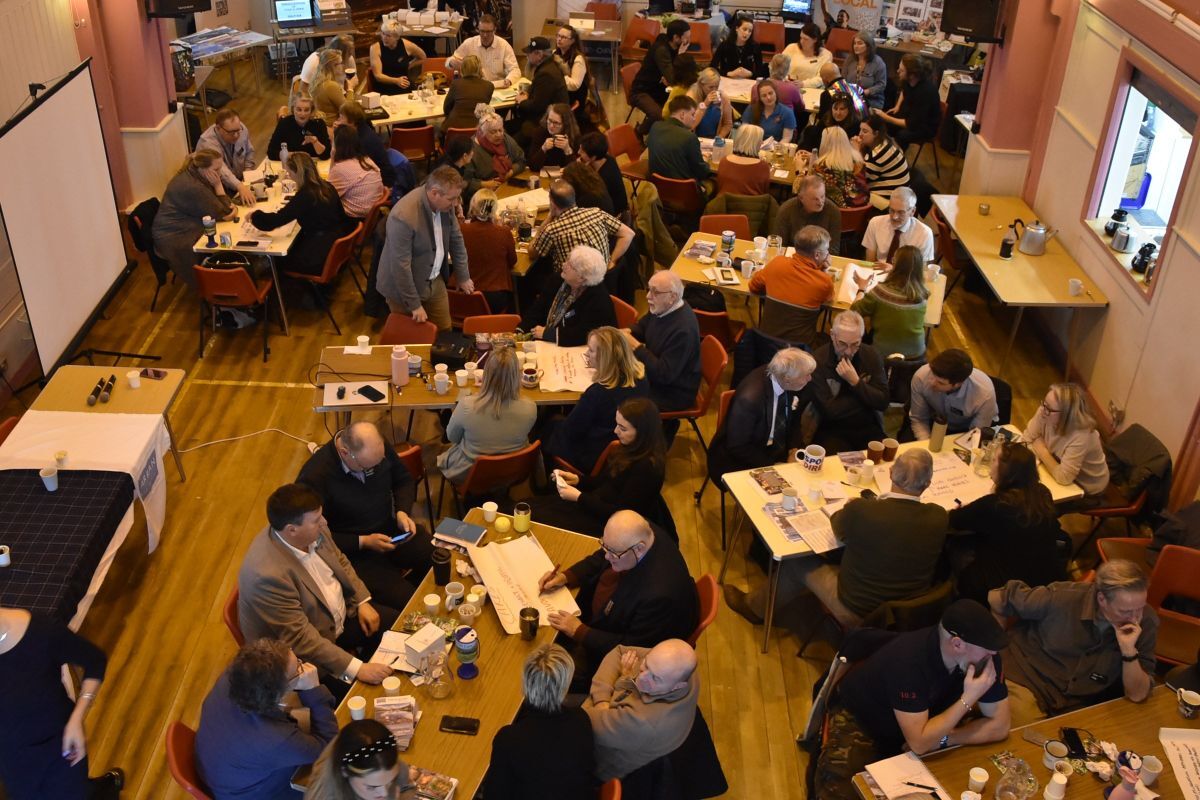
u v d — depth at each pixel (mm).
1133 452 5375
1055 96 7887
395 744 2975
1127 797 3432
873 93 10398
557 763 3281
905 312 5984
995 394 5496
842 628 4676
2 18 6672
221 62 12094
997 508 4422
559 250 6465
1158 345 5961
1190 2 5836
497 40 10242
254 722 3260
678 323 5668
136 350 7023
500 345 5082
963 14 8148
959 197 8352
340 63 9008
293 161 6941
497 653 3891
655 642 3990
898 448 5195
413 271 6191
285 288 7758
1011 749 3648
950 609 3516
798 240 6340
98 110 6980
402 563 4742
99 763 4285
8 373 6383
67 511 4594
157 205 7441
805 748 4527
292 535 3871
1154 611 4246
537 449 5008
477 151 7809
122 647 4832
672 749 3576
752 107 9008
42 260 6062
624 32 13383
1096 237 6922
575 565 4281
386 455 4727
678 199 8148
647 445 4668
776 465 5109
